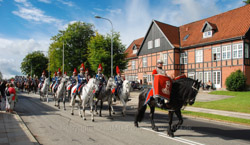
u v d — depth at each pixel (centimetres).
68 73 4472
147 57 4041
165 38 3588
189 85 676
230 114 1181
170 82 704
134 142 636
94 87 977
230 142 644
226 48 2841
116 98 1191
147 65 4041
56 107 1506
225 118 1035
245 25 2698
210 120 1045
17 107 1497
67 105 1647
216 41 2905
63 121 970
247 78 2658
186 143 629
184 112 1255
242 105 1535
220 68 2905
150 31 3975
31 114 1177
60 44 4391
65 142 635
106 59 2639
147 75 4025
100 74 1180
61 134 730
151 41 3947
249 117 1080
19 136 672
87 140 657
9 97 1190
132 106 1630
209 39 3058
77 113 1223
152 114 824
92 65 2772
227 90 2647
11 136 671
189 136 716
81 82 1098
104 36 2825
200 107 1484
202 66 3159
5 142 604
